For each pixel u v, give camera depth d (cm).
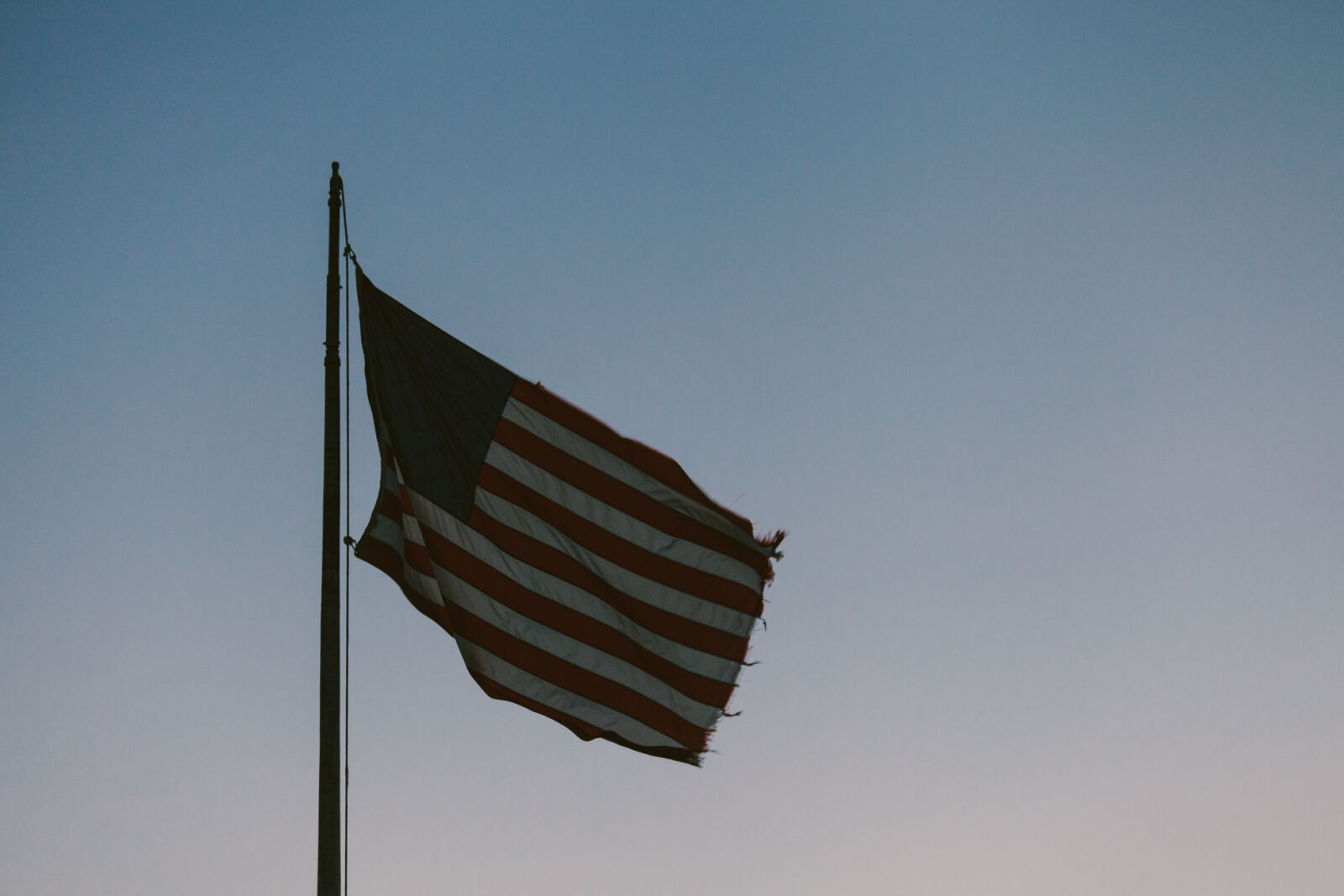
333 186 1214
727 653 1349
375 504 1295
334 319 1165
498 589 1305
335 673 1048
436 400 1319
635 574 1348
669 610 1350
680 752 1319
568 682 1309
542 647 1310
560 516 1335
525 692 1299
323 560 1079
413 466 1280
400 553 1292
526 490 1329
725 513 1366
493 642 1296
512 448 1333
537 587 1319
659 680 1330
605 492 1355
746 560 1371
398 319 1317
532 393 1352
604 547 1342
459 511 1297
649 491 1368
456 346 1341
